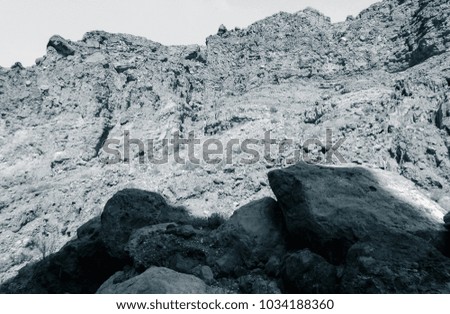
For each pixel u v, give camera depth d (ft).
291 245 37.19
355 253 28.91
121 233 49.11
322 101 165.48
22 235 143.02
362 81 165.58
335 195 35.42
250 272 36.22
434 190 101.86
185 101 199.82
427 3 191.83
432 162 111.34
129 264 44.04
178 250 39.96
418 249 28.81
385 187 37.83
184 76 214.07
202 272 36.24
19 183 168.35
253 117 167.22
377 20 217.97
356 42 208.44
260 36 231.09
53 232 143.84
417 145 116.78
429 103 130.21
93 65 210.18
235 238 38.86
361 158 117.60
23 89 203.31
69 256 62.64
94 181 161.07
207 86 215.10
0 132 186.19
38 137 184.55
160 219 52.26
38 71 211.61
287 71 199.21
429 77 139.23
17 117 192.85
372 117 133.28
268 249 37.19
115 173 164.25
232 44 238.48
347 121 133.18
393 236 30.35
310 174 37.76
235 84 210.18
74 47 219.82
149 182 151.02
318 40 217.77
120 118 192.34
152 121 187.11
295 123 155.12
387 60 186.91
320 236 32.58
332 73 196.34
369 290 26.53
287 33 224.12
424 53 167.32
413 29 188.24
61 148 179.32
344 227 32.22
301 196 35.29
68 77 206.90
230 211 119.34
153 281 31.12
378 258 27.86
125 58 219.61
